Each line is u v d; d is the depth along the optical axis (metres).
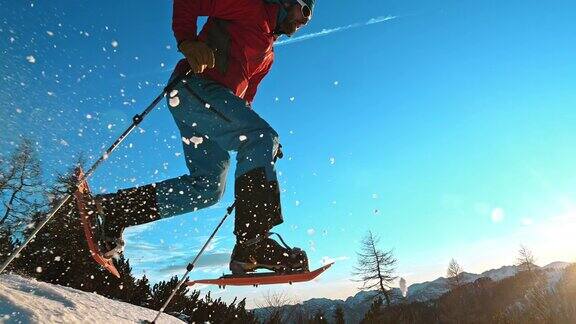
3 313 1.53
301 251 2.03
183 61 2.30
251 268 2.04
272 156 2.07
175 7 2.08
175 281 8.04
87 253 6.12
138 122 2.05
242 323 9.01
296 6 2.37
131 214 2.22
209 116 2.13
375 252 46.09
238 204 2.01
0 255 5.01
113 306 3.02
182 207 2.32
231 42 2.23
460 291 60.62
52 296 2.37
